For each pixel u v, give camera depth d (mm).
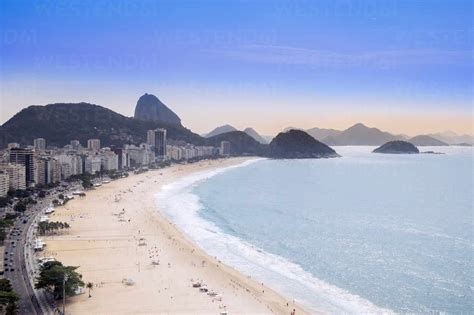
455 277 183375
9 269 181625
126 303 151500
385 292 168375
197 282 172750
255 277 185875
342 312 151125
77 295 157375
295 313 148625
